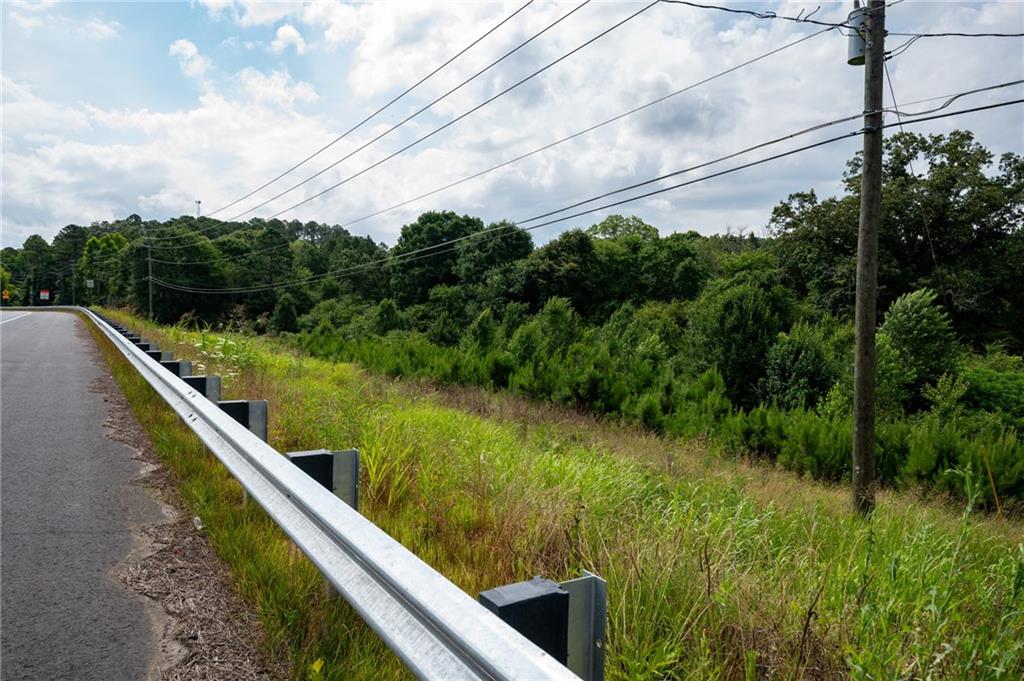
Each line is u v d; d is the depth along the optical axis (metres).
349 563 2.32
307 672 2.30
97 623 2.76
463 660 1.55
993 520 8.75
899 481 13.20
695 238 77.12
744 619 2.74
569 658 1.70
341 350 27.75
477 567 3.49
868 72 10.36
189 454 5.40
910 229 41.66
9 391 9.80
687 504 5.41
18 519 4.10
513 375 21.38
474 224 76.31
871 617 2.71
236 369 10.87
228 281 85.50
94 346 19.23
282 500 3.11
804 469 14.08
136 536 3.81
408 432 6.25
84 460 5.62
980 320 41.03
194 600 2.97
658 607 2.75
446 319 40.88
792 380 20.78
